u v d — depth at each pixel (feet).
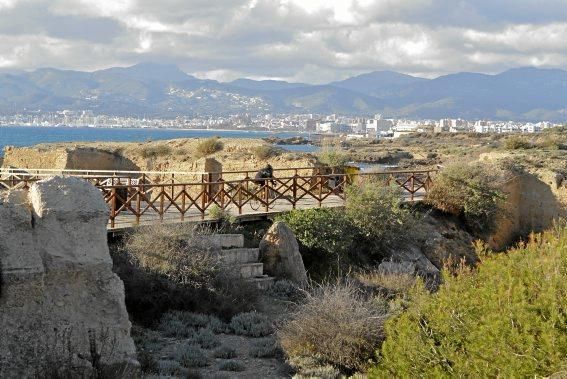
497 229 97.19
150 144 150.71
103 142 167.22
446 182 95.20
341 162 125.49
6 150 140.97
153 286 49.34
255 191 84.38
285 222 68.59
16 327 29.96
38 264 30.50
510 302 25.98
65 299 31.37
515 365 24.03
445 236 89.66
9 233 30.53
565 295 25.02
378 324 41.63
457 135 490.90
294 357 41.29
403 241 79.77
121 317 32.55
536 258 27.96
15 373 29.63
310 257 69.77
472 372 26.09
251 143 139.03
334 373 39.32
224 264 55.72
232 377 38.88
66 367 30.48
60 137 548.31
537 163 115.03
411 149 351.87
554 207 101.81
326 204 84.58
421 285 41.70
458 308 29.07
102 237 32.86
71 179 33.04
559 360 23.47
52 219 31.63
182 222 62.28
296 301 56.08
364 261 73.82
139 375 32.30
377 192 79.15
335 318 41.81
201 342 44.83
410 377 28.71
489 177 97.35
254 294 55.11
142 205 81.82
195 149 142.51
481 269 30.27
